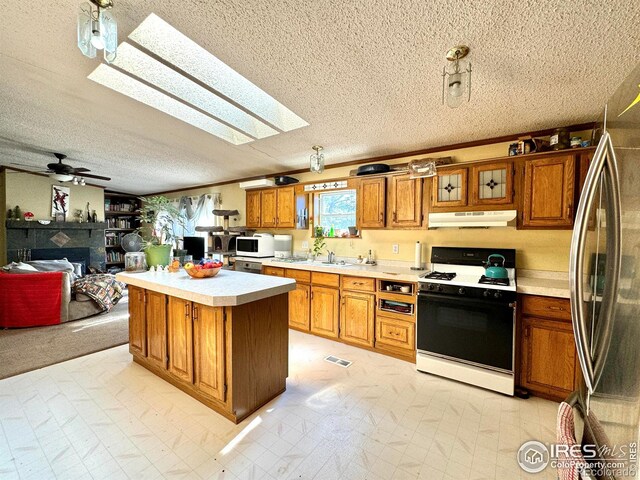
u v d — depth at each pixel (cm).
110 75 217
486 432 177
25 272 369
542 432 177
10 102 239
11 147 358
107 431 175
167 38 185
